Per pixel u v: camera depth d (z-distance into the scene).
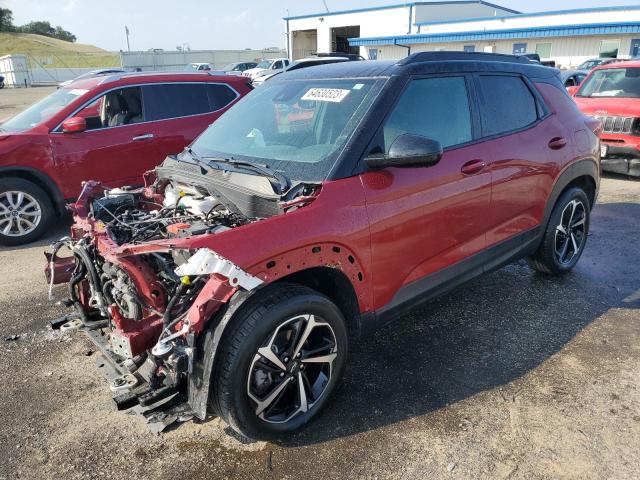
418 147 2.88
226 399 2.59
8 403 3.30
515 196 4.04
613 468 2.66
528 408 3.12
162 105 7.14
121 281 2.85
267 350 2.64
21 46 99.62
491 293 4.68
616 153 8.49
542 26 31.61
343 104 3.34
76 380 3.55
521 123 4.16
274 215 2.83
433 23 36.84
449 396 3.25
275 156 3.32
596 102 8.98
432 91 3.53
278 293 2.71
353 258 2.97
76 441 2.96
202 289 2.54
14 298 4.84
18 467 2.78
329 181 2.93
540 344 3.82
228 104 7.64
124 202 3.77
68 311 4.54
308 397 2.97
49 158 6.37
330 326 2.93
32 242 6.53
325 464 2.74
